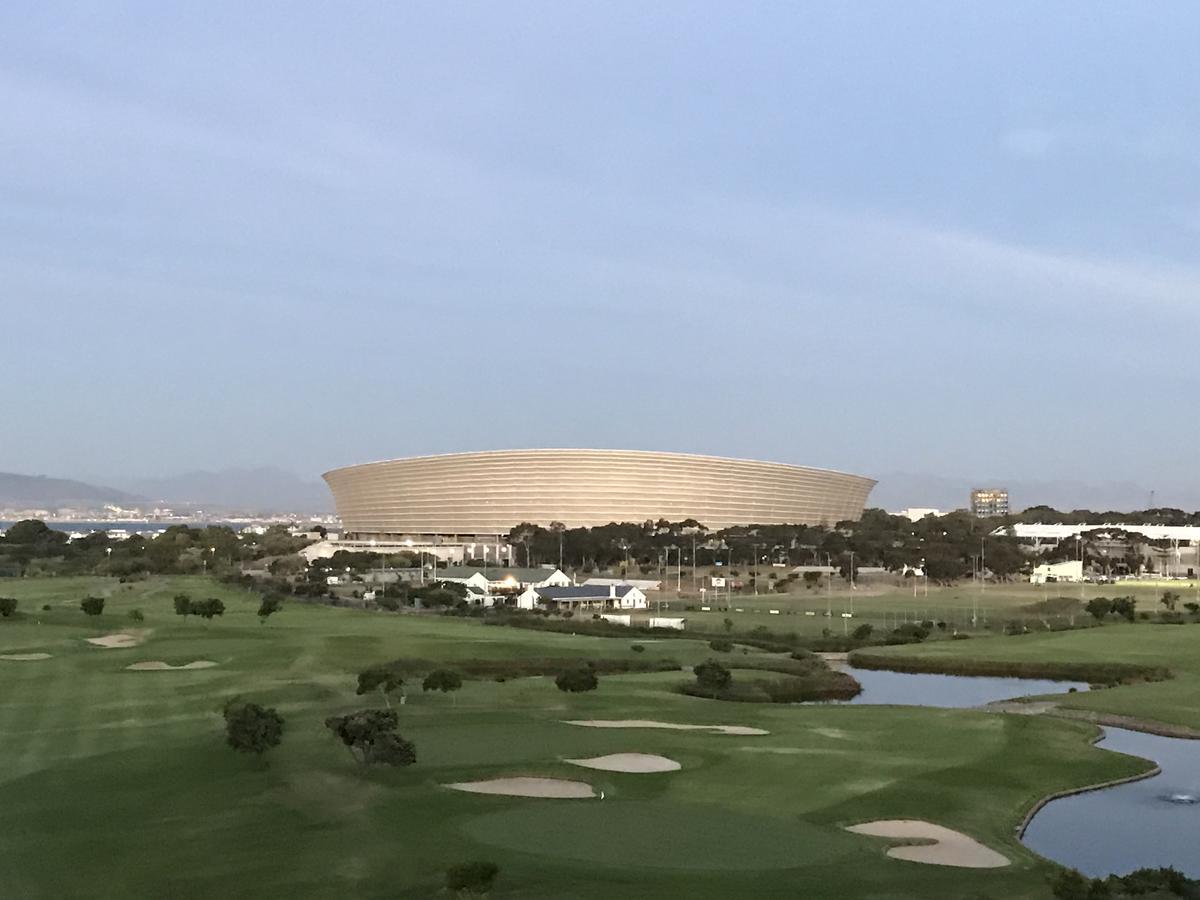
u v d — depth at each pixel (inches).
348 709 2942.9
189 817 1840.6
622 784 2153.1
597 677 3779.5
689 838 1776.6
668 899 1470.2
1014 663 4387.3
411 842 1706.4
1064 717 3250.5
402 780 2123.5
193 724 2679.6
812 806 2036.2
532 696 3287.4
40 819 1827.0
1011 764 2465.6
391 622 5482.3
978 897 1536.7
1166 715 3221.0
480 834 1758.1
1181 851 1899.6
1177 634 5339.6
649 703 3218.5
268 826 1786.4
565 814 1905.8
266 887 1499.8
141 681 3405.5
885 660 4579.2
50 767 2197.3
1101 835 1996.8
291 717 2792.8
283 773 2142.0
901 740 2696.9
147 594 6692.9
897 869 1660.9
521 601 6860.2
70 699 3053.6
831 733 2773.1
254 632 4768.7
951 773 2343.8
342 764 2233.0
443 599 6697.8
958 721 2989.7
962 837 1882.4
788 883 1557.6
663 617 6338.6
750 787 2162.9
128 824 1797.5
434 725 2748.5
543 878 1536.7
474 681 3619.6
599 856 1656.0
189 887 1502.2
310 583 7755.9
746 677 3937.0
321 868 1574.8
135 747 2393.0
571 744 2517.2
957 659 4515.3
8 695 3117.6
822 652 4958.2
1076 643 4995.1
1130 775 2428.6
